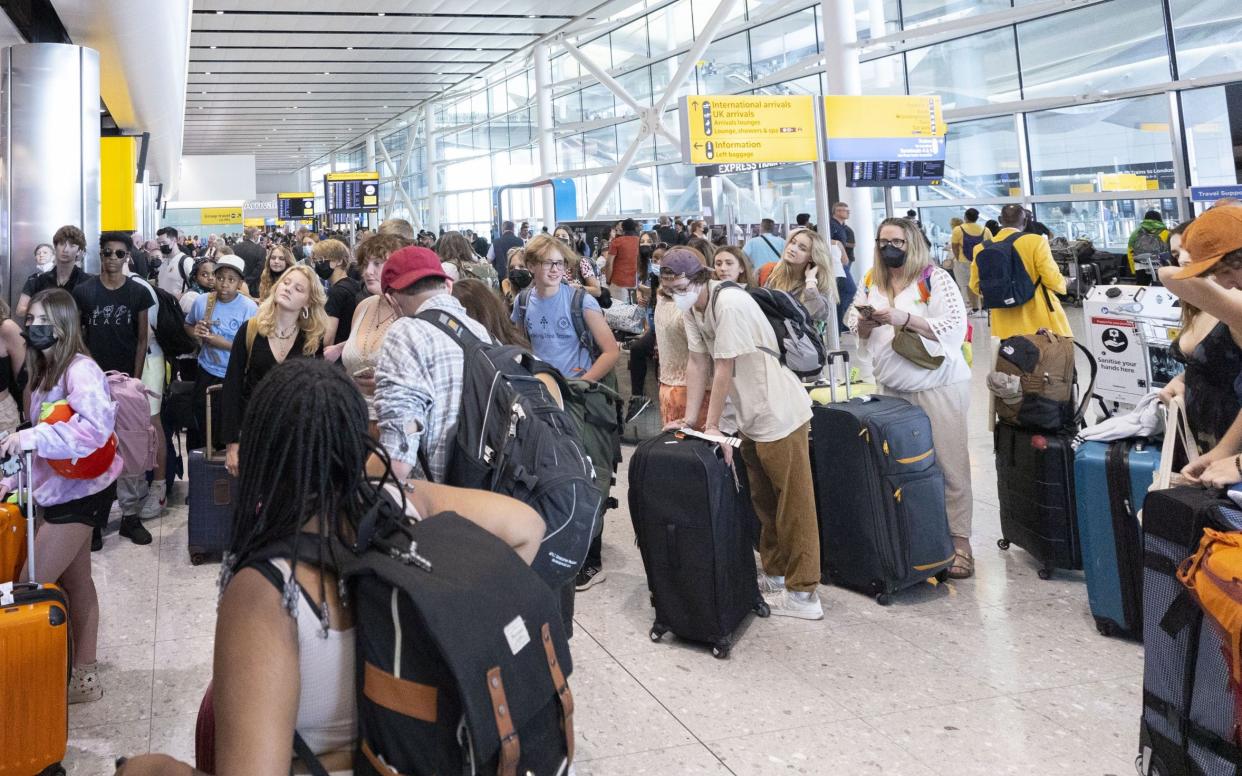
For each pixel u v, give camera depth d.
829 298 5.03
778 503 3.63
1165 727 2.29
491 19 21.12
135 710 3.08
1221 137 12.29
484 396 2.20
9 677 2.51
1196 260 2.20
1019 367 3.93
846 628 3.55
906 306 3.99
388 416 2.09
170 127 20.05
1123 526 3.25
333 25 20.94
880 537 3.72
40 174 8.31
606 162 23.80
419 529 1.26
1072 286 13.28
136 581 4.36
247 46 22.98
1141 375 4.45
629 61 22.47
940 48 15.70
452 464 2.20
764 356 3.51
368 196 25.73
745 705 2.96
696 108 7.30
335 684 1.14
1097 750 2.62
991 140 15.30
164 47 12.30
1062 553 3.89
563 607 2.76
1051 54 14.15
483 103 31.30
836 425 3.85
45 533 3.03
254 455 1.20
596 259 13.05
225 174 37.19
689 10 20.20
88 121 8.55
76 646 3.14
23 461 2.94
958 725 2.79
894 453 3.70
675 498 3.32
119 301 5.23
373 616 1.10
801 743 2.71
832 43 12.93
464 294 3.16
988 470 5.66
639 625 3.67
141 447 4.83
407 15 20.36
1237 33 11.84
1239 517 2.12
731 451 3.39
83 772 2.68
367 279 3.37
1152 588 2.33
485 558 1.22
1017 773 2.52
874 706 2.93
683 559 3.33
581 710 2.96
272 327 4.05
